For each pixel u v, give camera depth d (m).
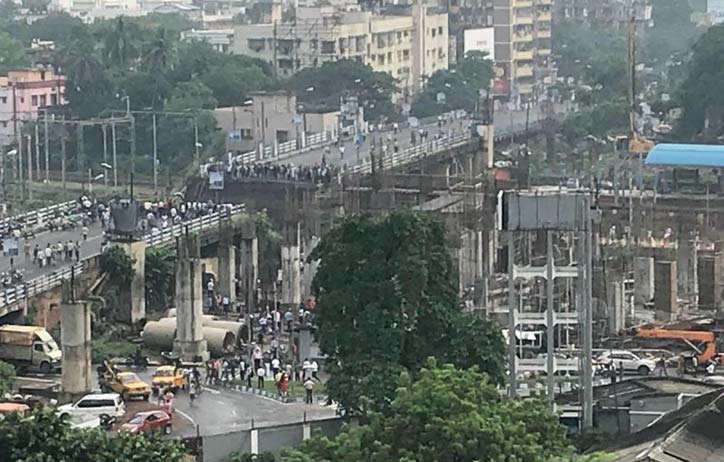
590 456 117.44
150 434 141.88
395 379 163.00
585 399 161.38
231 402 192.75
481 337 171.50
